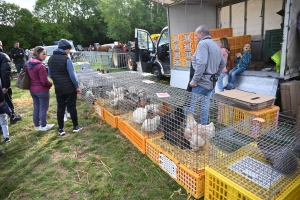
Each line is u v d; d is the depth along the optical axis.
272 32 5.59
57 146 3.63
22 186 2.70
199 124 2.56
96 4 43.16
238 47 5.95
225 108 3.26
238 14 7.25
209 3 7.49
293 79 4.53
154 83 4.19
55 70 3.65
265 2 6.45
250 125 2.84
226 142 2.42
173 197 2.36
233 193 1.86
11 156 3.40
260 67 5.57
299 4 4.01
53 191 2.59
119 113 4.21
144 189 2.53
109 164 3.04
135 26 27.36
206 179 2.13
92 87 5.20
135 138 3.43
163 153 2.73
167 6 6.69
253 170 2.00
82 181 2.73
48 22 40.97
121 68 9.27
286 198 1.76
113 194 2.47
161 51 8.28
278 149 2.03
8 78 4.02
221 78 5.40
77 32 42.31
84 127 4.34
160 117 3.10
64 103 3.93
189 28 7.33
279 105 4.38
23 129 4.39
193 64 3.37
